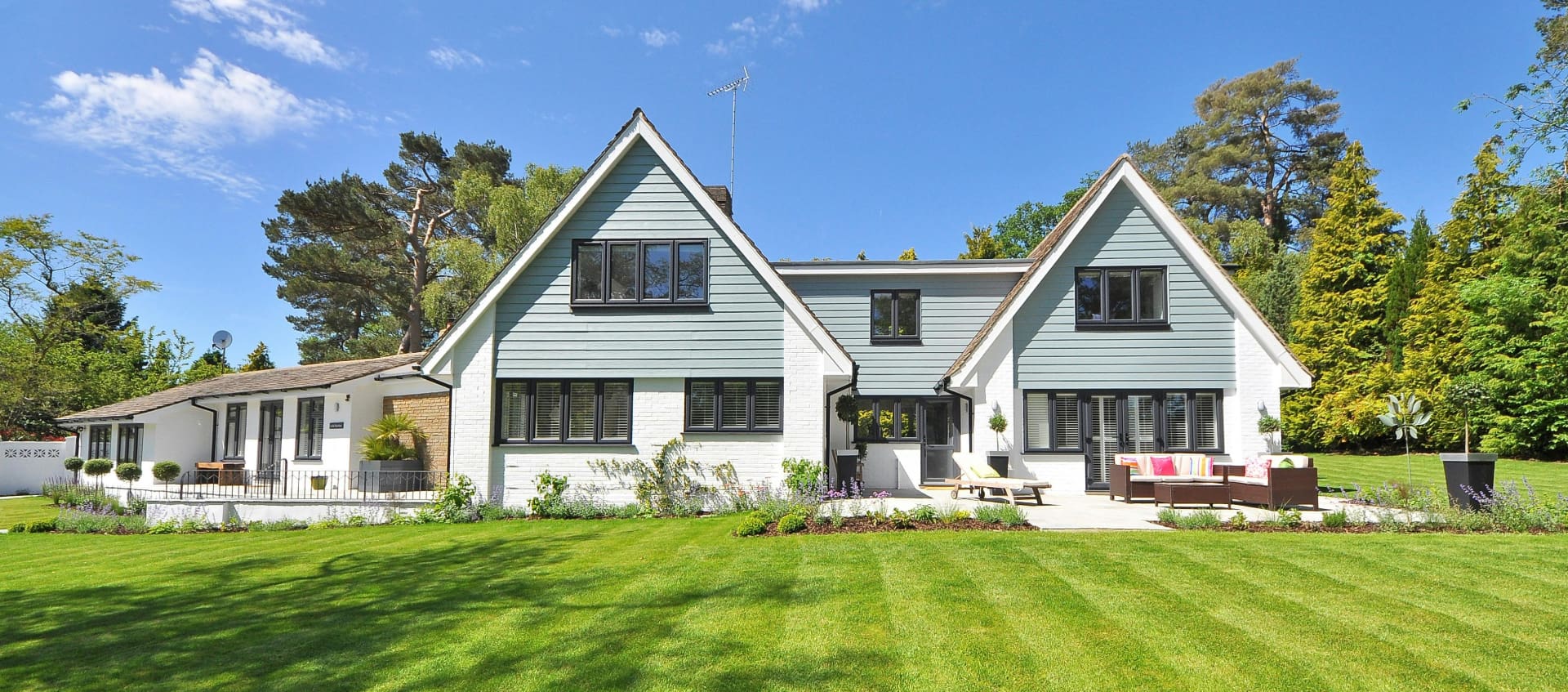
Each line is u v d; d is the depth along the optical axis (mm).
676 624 6777
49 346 35594
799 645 6160
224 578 9977
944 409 19688
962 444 19391
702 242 16453
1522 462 23188
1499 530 11211
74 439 33156
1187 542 10234
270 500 16703
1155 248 18297
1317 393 29828
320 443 21438
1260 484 14266
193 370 44438
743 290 16312
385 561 10625
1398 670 5457
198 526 15836
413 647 6406
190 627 7465
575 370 16344
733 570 8891
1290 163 49062
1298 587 7734
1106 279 18328
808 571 8727
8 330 35125
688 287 16406
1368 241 29406
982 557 9258
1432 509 11914
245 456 24297
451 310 39781
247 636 6977
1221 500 13984
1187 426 17859
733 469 15969
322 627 7176
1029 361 18219
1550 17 22031
